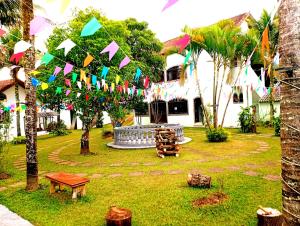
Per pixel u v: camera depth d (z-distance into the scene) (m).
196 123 25.62
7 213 6.11
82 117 13.16
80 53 10.88
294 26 2.77
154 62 22.81
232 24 15.77
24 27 7.46
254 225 4.86
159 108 29.59
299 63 2.73
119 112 13.85
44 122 29.78
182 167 9.73
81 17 12.05
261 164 9.52
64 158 13.00
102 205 6.32
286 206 2.82
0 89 24.56
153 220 5.32
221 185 6.73
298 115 2.73
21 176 9.78
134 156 12.51
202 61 23.92
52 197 7.02
